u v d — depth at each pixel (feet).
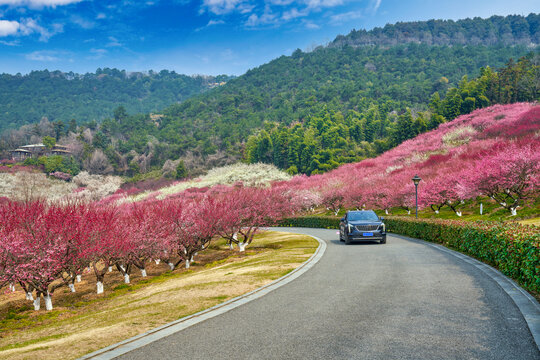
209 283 40.40
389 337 18.84
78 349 21.01
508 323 20.22
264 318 23.61
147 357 17.95
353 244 69.21
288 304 26.91
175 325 23.73
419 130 376.89
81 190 336.08
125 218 70.74
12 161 574.56
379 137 521.24
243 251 85.92
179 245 75.05
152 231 68.49
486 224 45.47
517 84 392.88
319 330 20.52
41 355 20.83
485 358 15.80
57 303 55.88
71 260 56.59
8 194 321.73
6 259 47.85
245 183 273.54
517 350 16.53
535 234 29.37
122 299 47.50
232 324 22.75
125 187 421.18
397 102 655.76
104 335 23.43
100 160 544.62
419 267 39.78
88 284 71.10
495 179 109.60
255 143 532.32
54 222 54.03
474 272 35.37
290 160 430.61
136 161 573.33
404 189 151.12
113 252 58.03
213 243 114.93
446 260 43.78
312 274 38.93
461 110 398.62
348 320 22.15
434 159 200.95
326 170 376.68
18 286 77.00
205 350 18.40
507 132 225.76
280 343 18.76
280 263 49.19
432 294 27.58
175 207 78.28
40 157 533.14
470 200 148.56
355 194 185.78
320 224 149.69
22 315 49.29
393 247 60.59
